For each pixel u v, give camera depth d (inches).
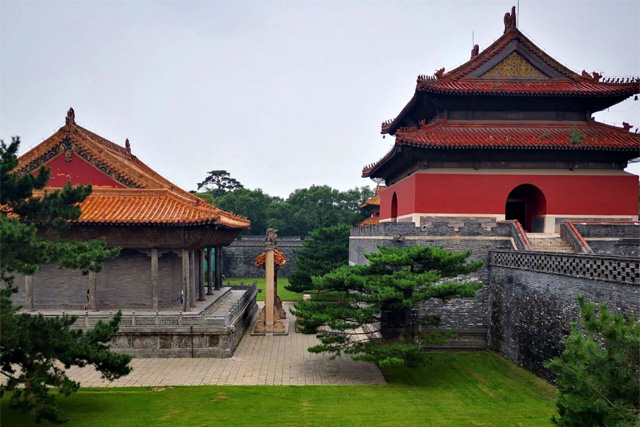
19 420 897.5
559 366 654.5
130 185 1550.2
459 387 1145.4
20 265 780.6
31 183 846.5
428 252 1176.8
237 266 3956.7
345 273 1296.8
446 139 1518.2
